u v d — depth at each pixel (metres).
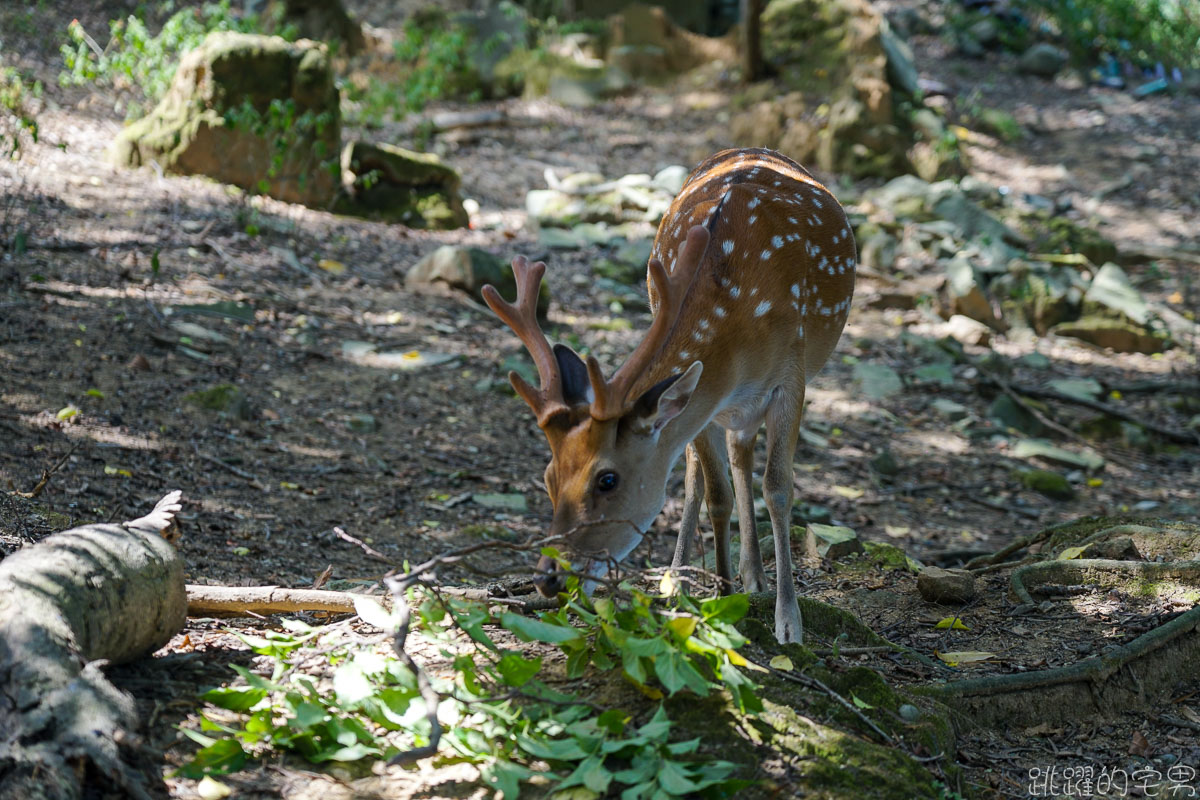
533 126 24.53
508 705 4.76
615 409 5.45
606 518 5.55
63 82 18.36
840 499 12.47
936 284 19.16
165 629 5.11
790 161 7.96
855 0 26.38
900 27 32.09
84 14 23.14
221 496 9.17
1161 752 5.77
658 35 27.67
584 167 22.58
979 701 5.93
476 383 13.23
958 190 21.70
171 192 16.25
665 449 5.89
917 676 6.16
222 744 4.35
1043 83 30.98
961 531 12.09
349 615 6.20
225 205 16.31
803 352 6.82
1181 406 16.83
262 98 17.17
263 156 17.17
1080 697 6.12
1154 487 14.29
